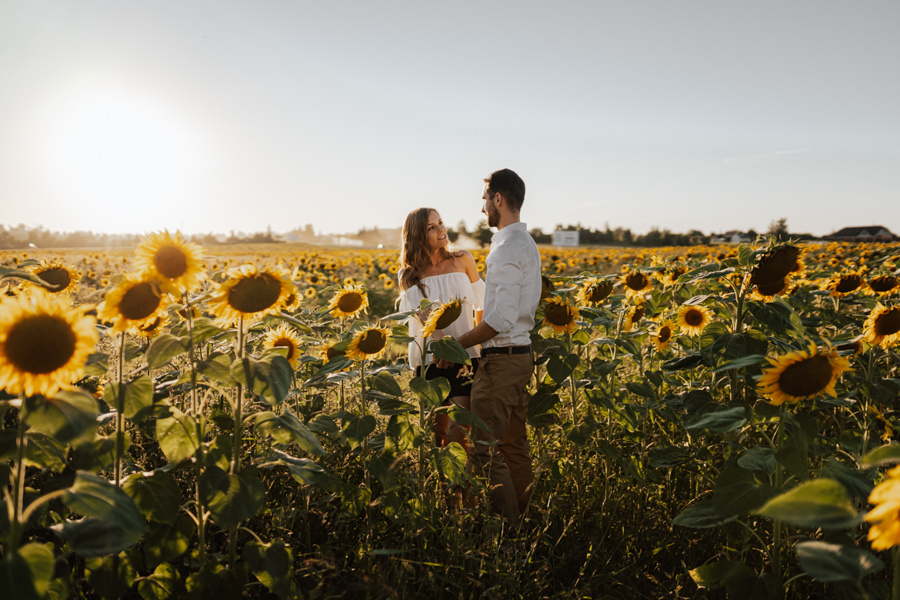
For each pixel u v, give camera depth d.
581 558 2.54
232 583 1.88
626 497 2.97
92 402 1.34
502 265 2.87
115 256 23.69
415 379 2.60
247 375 1.74
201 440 1.88
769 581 1.88
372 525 2.48
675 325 3.36
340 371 2.84
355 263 22.69
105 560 1.82
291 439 1.86
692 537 2.71
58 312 1.29
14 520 1.31
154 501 1.80
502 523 2.47
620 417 3.27
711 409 2.38
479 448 2.95
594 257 24.97
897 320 2.53
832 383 1.74
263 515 2.60
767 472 1.96
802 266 2.96
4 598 1.19
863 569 1.22
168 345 1.78
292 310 3.12
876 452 1.25
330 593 2.04
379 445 2.72
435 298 3.31
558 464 3.25
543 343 3.13
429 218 3.34
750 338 2.46
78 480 1.44
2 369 1.24
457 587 2.21
